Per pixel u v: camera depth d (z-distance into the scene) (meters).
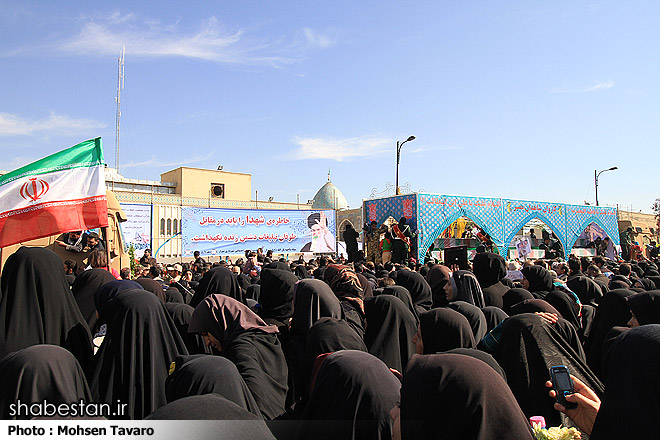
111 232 9.08
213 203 39.06
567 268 9.33
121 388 2.72
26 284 3.20
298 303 3.66
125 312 2.84
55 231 5.49
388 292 4.75
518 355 2.82
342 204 53.28
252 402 2.31
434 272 6.05
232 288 4.87
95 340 4.03
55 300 3.27
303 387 3.32
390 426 1.78
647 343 1.57
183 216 14.91
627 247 24.39
